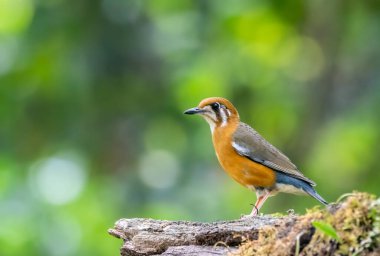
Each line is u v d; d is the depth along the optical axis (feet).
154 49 57.06
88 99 56.39
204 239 23.13
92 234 53.67
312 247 19.92
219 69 61.05
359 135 60.39
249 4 60.64
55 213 53.98
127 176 57.06
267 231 21.27
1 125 57.67
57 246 52.08
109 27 55.83
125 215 55.36
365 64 62.64
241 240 22.71
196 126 58.44
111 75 56.29
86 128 57.21
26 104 57.16
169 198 56.08
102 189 56.80
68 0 55.77
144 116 58.13
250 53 62.90
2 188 55.21
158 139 59.16
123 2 56.03
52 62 56.03
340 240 19.11
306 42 63.67
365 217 19.34
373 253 19.06
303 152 62.18
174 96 58.39
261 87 62.75
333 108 63.00
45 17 55.88
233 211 55.98
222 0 59.26
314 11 62.80
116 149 57.67
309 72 63.98
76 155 57.52
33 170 57.41
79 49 55.72
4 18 60.23
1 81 56.95
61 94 56.39
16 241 50.67
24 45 56.39
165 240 23.52
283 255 20.30
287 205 56.13
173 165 57.88
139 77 57.16
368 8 62.64
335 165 60.95
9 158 57.57
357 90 62.64
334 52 63.21
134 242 23.91
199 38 58.80
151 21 57.36
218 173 57.82
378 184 59.47
